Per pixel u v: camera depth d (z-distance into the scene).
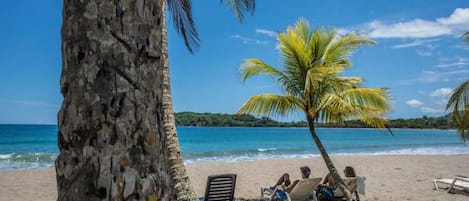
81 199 1.47
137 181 1.52
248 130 91.19
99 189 1.47
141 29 1.60
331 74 7.16
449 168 16.64
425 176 14.11
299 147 35.84
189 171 15.48
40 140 40.03
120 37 1.55
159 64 1.68
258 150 31.38
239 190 11.09
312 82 6.76
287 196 7.38
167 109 5.15
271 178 13.66
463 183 10.31
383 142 47.38
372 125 7.59
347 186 7.68
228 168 16.50
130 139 1.52
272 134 66.94
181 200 4.93
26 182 12.55
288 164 18.19
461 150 32.62
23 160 21.42
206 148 34.12
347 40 7.47
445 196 9.87
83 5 1.56
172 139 5.08
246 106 7.54
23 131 61.88
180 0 8.15
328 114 7.42
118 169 1.49
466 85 10.38
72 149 1.52
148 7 1.64
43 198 10.05
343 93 7.33
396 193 10.42
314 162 19.23
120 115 1.51
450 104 10.74
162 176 1.63
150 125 1.59
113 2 1.55
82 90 1.52
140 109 1.56
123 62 1.54
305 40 7.73
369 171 15.66
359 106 7.20
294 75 7.60
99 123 1.50
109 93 1.51
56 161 1.57
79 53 1.54
